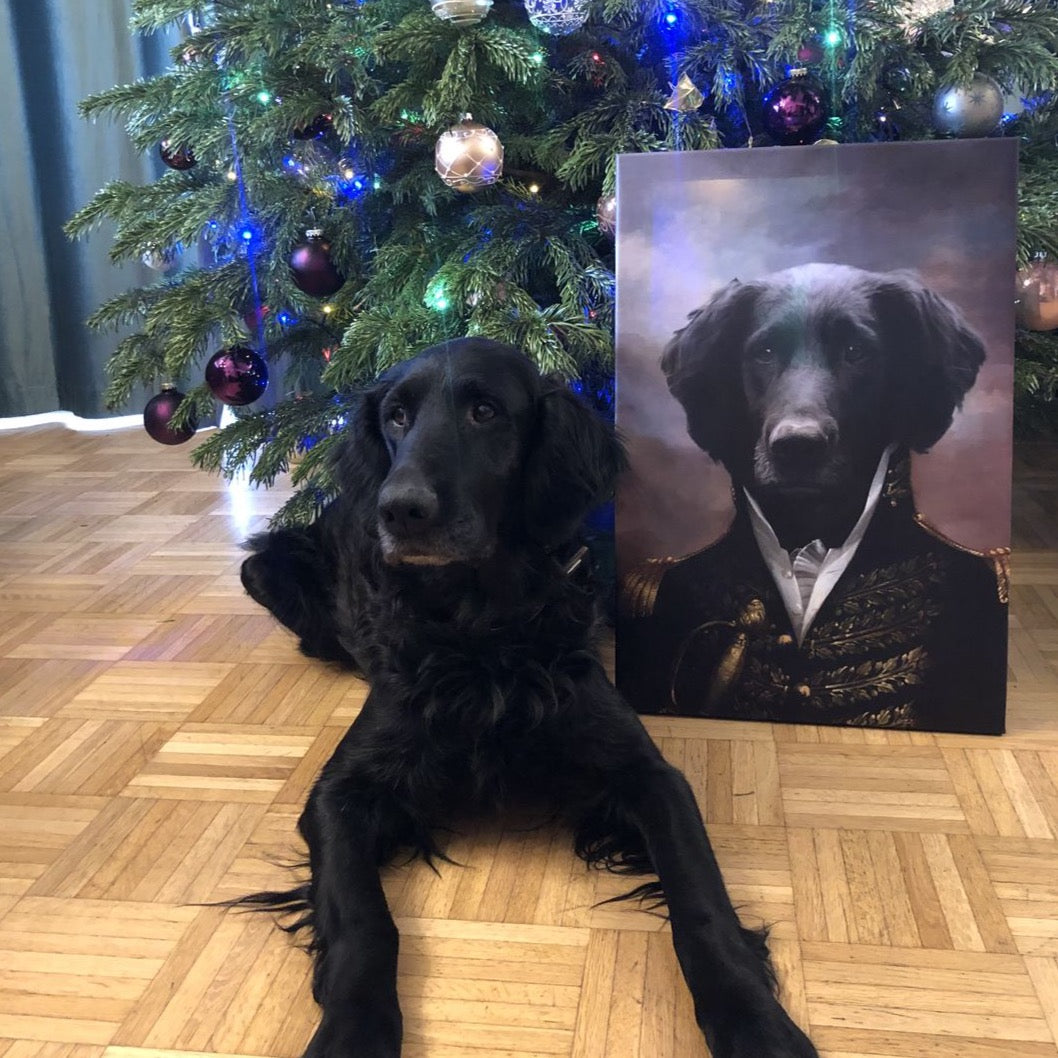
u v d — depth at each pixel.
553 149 2.00
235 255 2.36
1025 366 2.10
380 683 1.60
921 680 1.80
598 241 2.17
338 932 1.28
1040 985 1.24
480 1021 1.21
